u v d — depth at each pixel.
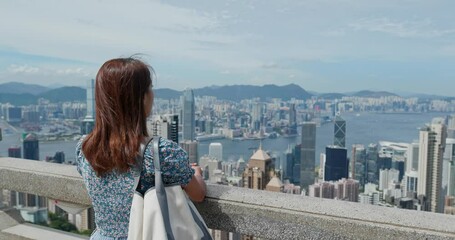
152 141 1.64
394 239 1.73
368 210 1.88
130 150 1.58
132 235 1.60
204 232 1.73
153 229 1.55
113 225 1.67
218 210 2.11
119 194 1.64
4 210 3.27
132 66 1.64
